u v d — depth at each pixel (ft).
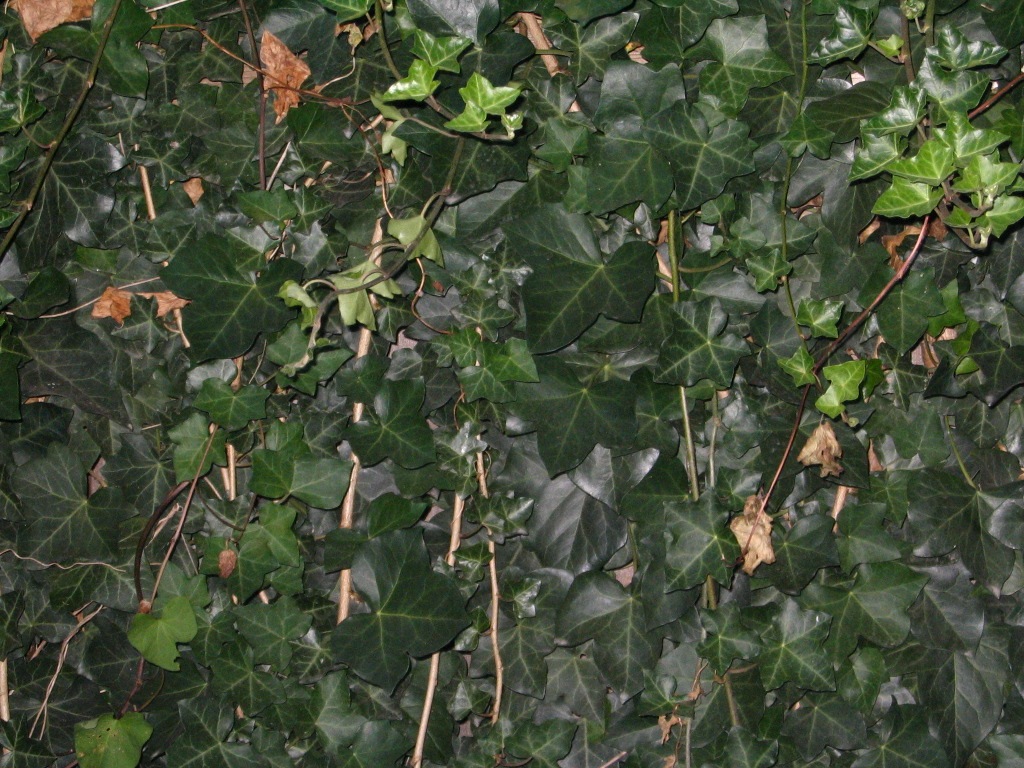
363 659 4.87
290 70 4.69
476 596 5.21
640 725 5.22
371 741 5.09
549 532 5.01
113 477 5.05
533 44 4.46
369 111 4.78
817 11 4.26
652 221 4.66
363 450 4.87
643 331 4.70
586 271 4.54
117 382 5.00
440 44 3.97
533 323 4.50
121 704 5.27
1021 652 5.05
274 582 5.00
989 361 4.64
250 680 5.12
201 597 5.01
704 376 4.57
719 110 4.43
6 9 4.60
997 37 4.25
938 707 5.12
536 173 4.73
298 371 4.81
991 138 3.73
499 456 5.07
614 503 4.84
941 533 4.86
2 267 4.83
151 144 4.84
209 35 4.71
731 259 4.72
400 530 4.90
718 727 5.07
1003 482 4.87
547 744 5.18
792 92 4.52
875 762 5.16
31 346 4.90
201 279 4.65
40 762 5.29
